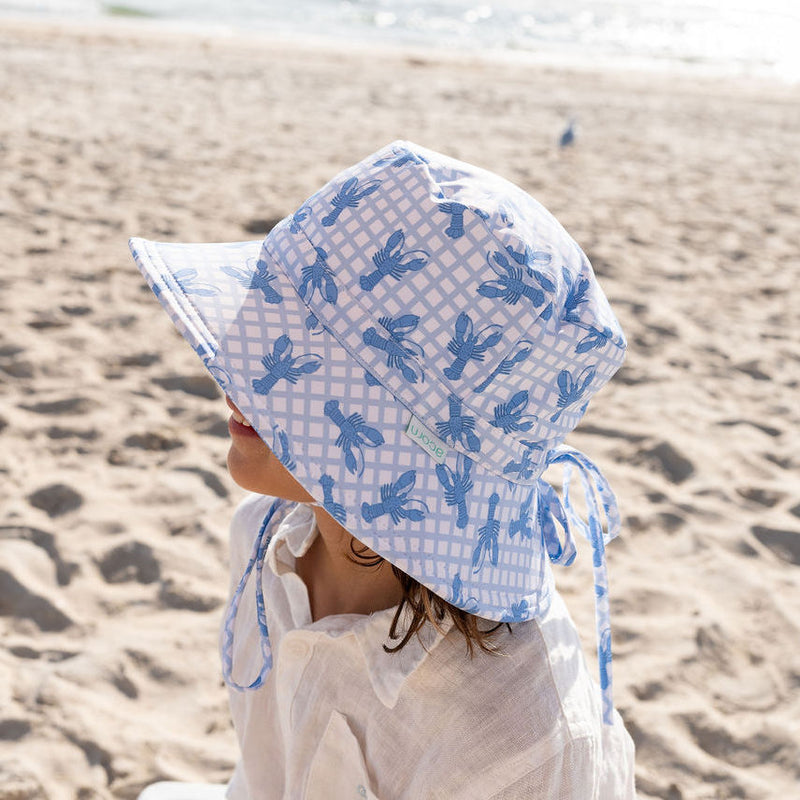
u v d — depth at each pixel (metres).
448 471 0.90
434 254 0.88
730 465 3.98
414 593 0.93
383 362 0.88
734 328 5.58
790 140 12.95
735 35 42.19
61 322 4.73
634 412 4.40
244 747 1.19
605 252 6.78
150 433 3.85
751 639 2.94
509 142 10.77
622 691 2.69
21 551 3.05
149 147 8.50
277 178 7.89
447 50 25.84
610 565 3.25
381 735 0.97
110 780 2.29
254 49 18.16
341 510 0.87
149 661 2.67
